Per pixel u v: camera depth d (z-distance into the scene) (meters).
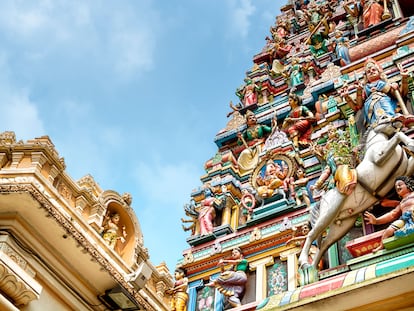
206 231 14.53
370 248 9.77
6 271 7.50
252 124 17.42
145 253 10.31
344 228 10.48
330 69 16.70
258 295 12.15
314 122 15.74
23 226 8.18
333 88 16.02
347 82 13.99
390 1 16.97
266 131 17.17
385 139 10.85
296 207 13.27
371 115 12.05
